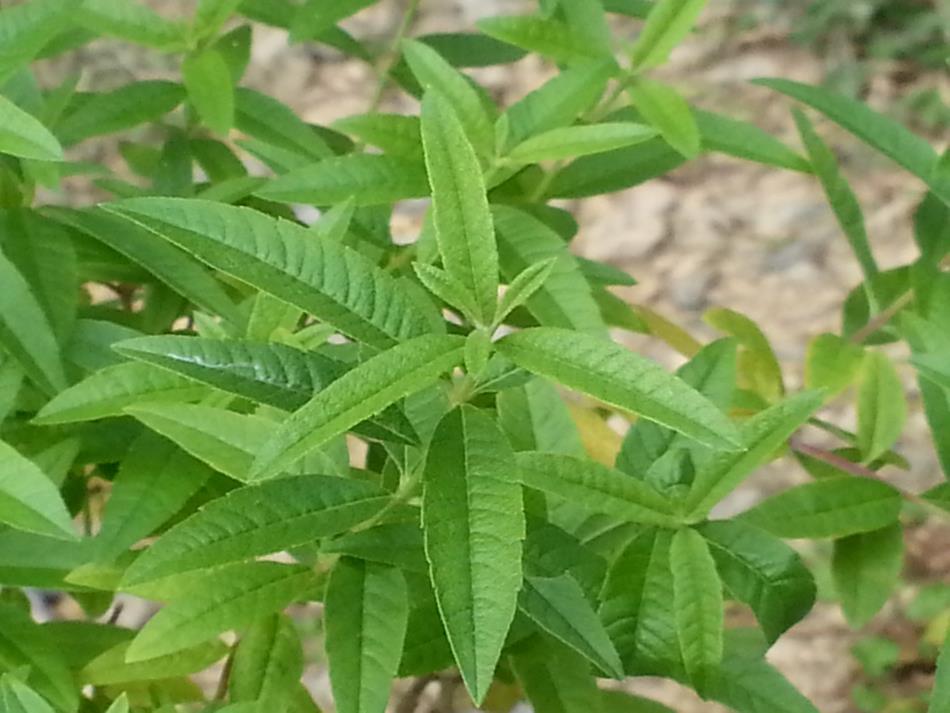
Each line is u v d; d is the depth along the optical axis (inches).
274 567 18.3
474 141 20.8
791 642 57.4
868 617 21.9
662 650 18.5
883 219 69.1
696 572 18.3
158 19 22.9
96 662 20.8
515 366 16.3
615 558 18.8
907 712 54.0
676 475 18.9
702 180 72.7
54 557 19.8
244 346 16.5
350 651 17.1
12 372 19.9
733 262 68.6
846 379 22.8
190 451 18.2
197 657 20.8
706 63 76.4
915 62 74.8
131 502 19.9
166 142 26.3
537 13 25.2
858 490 21.5
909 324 21.8
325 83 73.9
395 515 17.4
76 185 53.9
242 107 24.3
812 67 75.7
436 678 26.0
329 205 22.7
